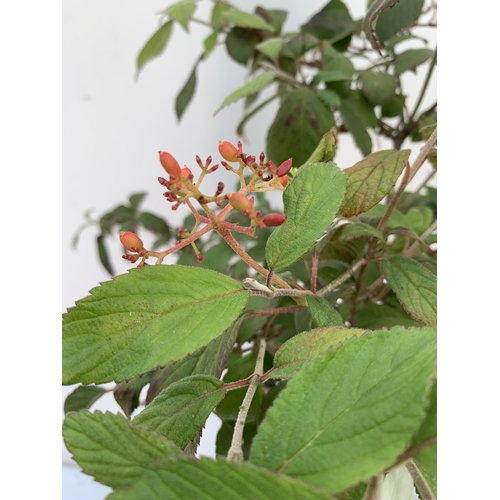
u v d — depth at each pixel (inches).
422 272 8.1
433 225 10.5
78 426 5.2
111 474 5.1
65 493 9.9
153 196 22.8
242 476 4.2
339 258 10.3
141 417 6.4
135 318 5.9
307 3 19.6
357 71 15.3
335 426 4.8
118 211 19.1
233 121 21.3
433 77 17.2
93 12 19.9
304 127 13.0
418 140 15.0
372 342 5.2
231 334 7.9
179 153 22.2
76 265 22.1
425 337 5.1
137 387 9.2
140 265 6.2
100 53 20.7
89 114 21.4
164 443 5.1
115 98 21.5
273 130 13.3
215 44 17.2
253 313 8.4
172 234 18.5
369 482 5.2
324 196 6.7
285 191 6.8
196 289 6.2
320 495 4.0
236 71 21.0
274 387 8.9
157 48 17.1
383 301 10.6
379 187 7.7
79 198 22.0
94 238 22.3
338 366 5.1
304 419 4.9
